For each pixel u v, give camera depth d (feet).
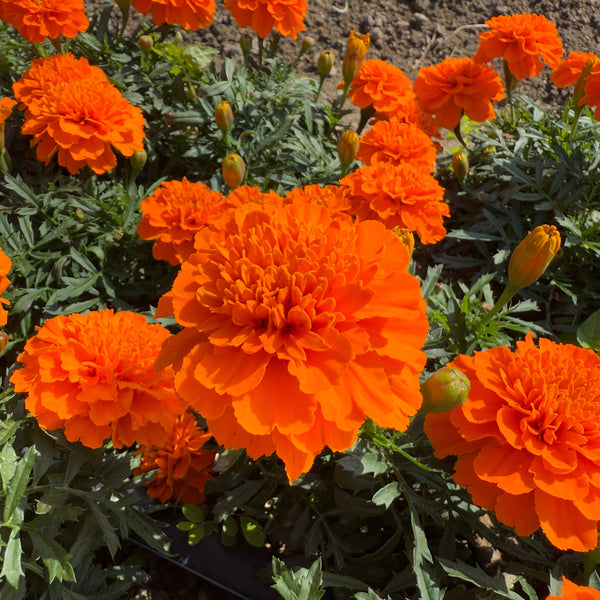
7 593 0.51
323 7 1.65
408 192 0.84
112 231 0.90
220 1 1.58
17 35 1.21
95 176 0.97
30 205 0.94
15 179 0.89
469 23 1.69
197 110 1.09
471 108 1.07
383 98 1.08
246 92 1.10
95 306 0.89
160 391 0.55
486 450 0.50
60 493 0.54
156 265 0.94
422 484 0.62
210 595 0.65
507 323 0.68
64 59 0.94
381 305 0.42
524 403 0.50
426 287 0.70
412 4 1.71
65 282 0.83
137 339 0.57
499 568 0.58
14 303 0.84
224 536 0.63
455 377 0.48
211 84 1.13
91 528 0.57
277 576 0.48
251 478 0.69
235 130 1.08
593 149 1.10
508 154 1.12
